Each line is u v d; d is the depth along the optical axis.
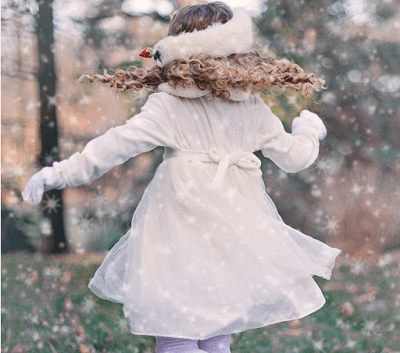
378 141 4.95
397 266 4.36
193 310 1.65
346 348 2.85
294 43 4.56
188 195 1.73
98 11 4.70
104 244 4.81
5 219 4.78
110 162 1.68
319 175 5.01
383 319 3.18
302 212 5.04
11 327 2.98
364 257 4.81
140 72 1.84
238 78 1.74
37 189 1.64
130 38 4.64
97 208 4.86
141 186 4.91
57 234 4.81
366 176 4.96
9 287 3.66
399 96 4.84
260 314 1.74
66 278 3.89
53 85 4.77
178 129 1.77
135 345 2.81
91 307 3.14
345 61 4.71
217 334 1.68
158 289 1.67
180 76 1.70
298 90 1.93
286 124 4.32
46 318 3.11
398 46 4.79
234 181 1.81
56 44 4.78
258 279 1.69
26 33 4.80
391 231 4.90
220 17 1.81
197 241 1.71
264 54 1.95
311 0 4.55
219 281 1.67
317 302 1.80
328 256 1.90
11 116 4.83
